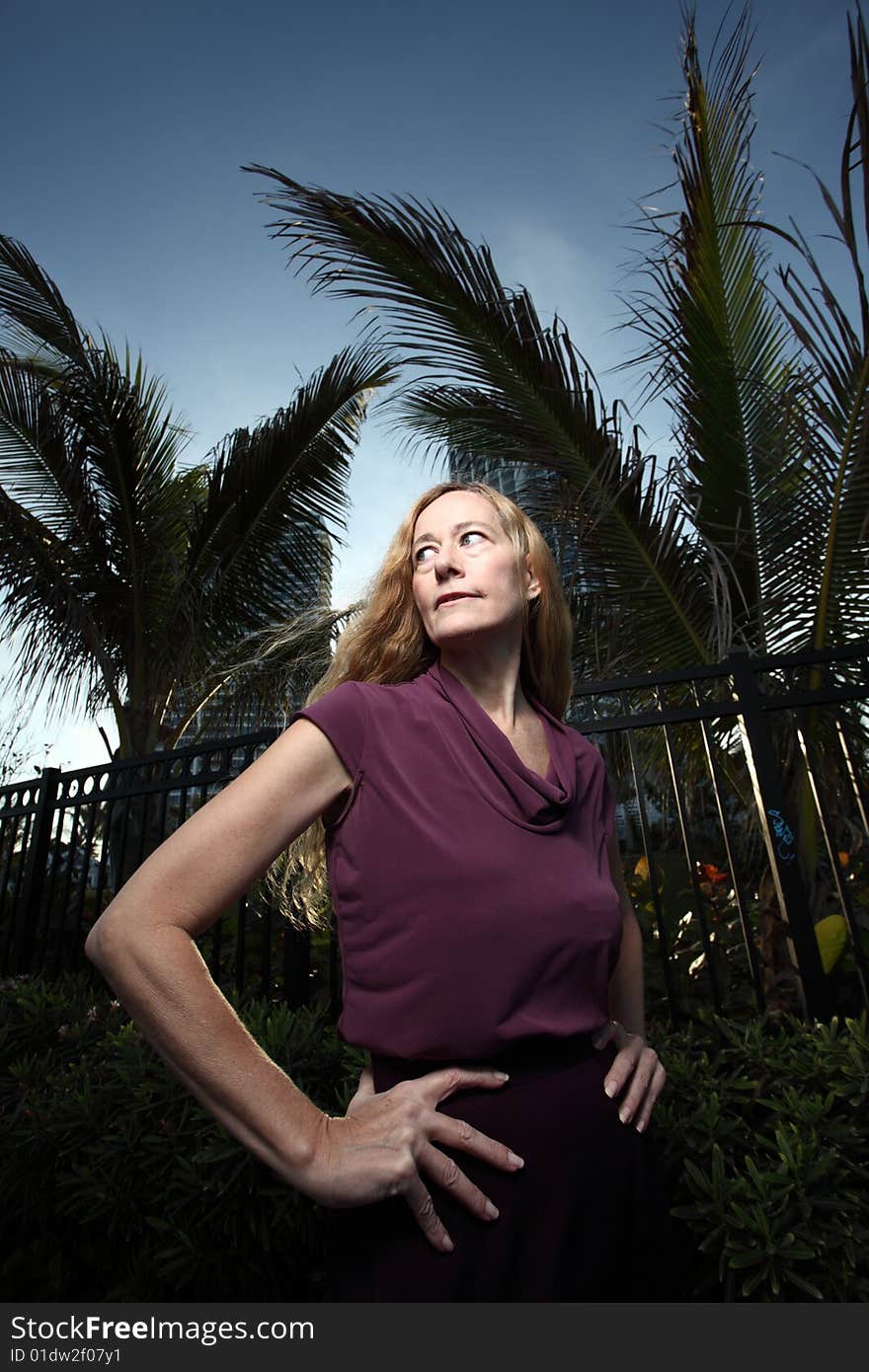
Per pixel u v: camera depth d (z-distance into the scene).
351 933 0.66
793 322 2.63
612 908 0.68
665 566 3.27
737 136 3.01
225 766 2.54
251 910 3.01
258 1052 0.59
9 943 3.39
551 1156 0.61
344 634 1.05
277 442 5.74
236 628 5.98
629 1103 0.71
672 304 3.15
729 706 1.97
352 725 0.69
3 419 5.55
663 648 3.39
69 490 5.63
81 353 5.33
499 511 1.00
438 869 0.62
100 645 5.51
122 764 3.01
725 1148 1.11
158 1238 1.33
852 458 2.75
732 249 3.12
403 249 3.17
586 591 3.45
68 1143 1.46
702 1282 1.00
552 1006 0.64
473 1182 0.58
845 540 2.88
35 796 3.57
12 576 5.33
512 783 0.68
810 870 2.54
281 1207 1.18
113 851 4.05
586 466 3.30
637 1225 0.66
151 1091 1.39
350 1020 0.65
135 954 0.57
